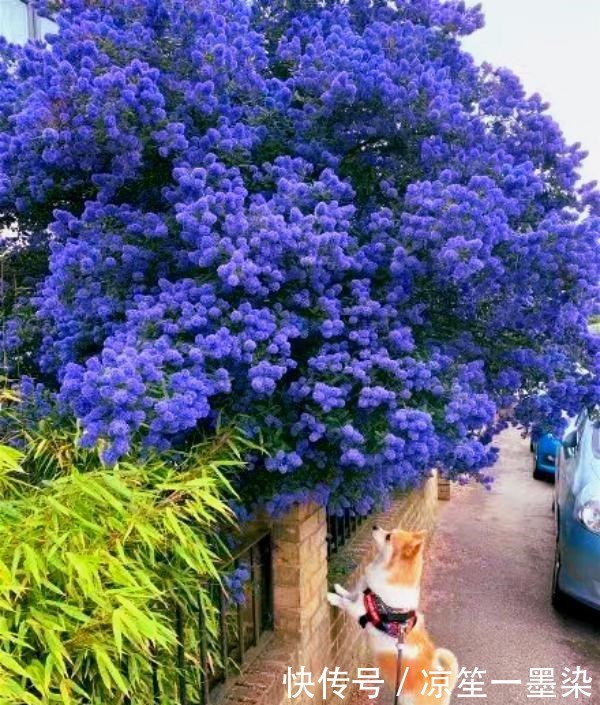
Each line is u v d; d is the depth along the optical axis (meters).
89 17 2.86
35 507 1.97
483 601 5.09
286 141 3.10
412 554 3.14
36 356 3.17
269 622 3.08
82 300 2.70
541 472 8.59
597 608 4.38
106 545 1.96
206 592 2.49
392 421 2.46
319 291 2.64
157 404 2.05
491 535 6.62
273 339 2.44
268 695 2.64
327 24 3.41
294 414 2.70
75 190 3.10
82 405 2.19
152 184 3.09
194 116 2.87
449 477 3.30
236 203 2.48
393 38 3.13
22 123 2.57
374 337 2.63
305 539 3.07
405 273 2.72
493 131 3.25
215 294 2.54
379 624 3.12
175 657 2.31
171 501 2.17
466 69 3.35
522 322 3.00
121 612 1.75
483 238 2.50
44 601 1.78
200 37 2.75
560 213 3.03
